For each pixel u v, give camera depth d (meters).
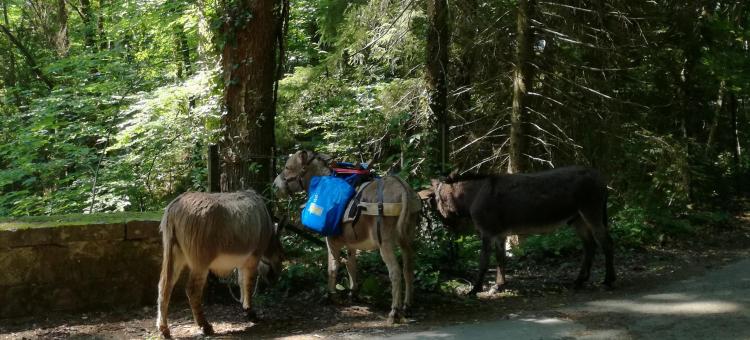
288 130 13.78
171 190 12.62
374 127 12.53
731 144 20.86
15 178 12.23
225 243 6.01
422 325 6.59
